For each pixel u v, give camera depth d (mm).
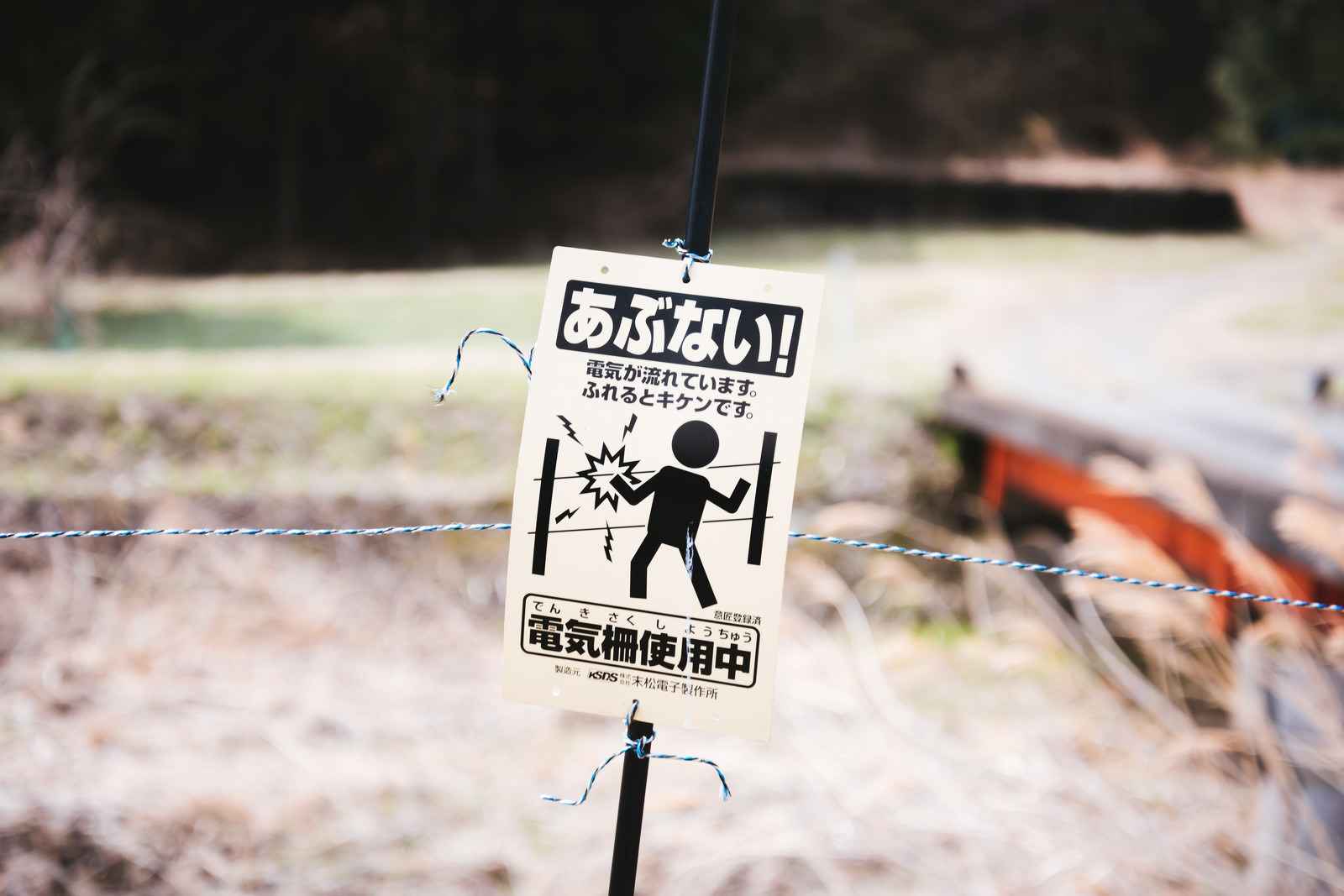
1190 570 4074
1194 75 24234
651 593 1024
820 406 6531
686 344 1033
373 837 4039
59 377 6574
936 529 6266
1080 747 4121
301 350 8430
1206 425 4859
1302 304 10414
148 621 5496
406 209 18297
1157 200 19219
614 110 18188
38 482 5922
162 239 15242
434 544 6043
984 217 18891
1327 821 2783
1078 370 6895
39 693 4910
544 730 4891
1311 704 2863
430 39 15852
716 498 1015
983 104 22422
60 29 13453
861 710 4559
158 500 5973
